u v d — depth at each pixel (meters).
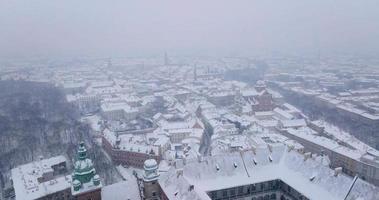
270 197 140.38
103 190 133.50
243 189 135.88
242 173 140.25
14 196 192.75
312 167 135.38
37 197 173.50
